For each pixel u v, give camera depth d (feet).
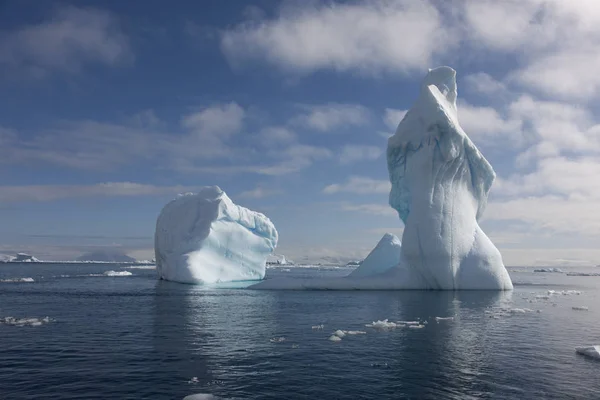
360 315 74.95
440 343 52.85
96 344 51.72
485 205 136.67
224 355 46.65
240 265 168.66
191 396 33.96
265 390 35.88
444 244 123.95
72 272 269.03
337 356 46.39
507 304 93.61
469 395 35.19
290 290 124.98
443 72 140.26
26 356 46.11
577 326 65.87
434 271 124.26
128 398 33.96
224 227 165.37
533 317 74.69
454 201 128.16
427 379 38.91
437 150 127.13
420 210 126.82
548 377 39.75
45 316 73.61
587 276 356.18
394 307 85.92
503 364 43.86
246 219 173.99
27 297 104.47
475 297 106.73
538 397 34.94
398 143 135.64
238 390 35.86
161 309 82.43
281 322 67.51
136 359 44.96
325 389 36.22
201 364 43.14
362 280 127.03
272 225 183.11
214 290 124.77
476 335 58.03
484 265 125.90
